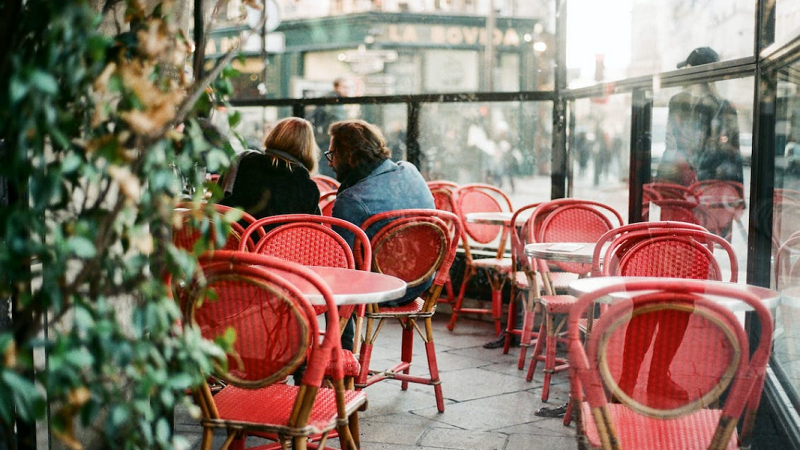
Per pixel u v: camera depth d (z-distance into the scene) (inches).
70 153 60.5
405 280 150.4
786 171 145.4
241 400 94.0
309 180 157.6
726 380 76.8
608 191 207.9
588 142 218.4
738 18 153.8
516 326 200.4
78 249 56.9
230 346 70.6
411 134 255.3
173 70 68.6
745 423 80.3
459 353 198.4
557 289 180.5
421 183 161.6
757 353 78.3
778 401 110.9
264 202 152.6
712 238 133.5
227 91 69.9
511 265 205.9
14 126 56.1
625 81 195.8
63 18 54.5
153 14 63.6
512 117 239.9
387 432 140.7
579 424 80.7
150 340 65.7
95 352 61.0
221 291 84.7
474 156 248.7
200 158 68.9
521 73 271.1
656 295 75.2
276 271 116.6
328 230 133.9
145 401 63.5
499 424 145.6
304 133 158.7
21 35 59.8
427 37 323.9
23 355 55.5
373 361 188.9
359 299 100.3
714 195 166.6
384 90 330.3
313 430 85.9
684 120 175.6
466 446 134.3
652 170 191.9
